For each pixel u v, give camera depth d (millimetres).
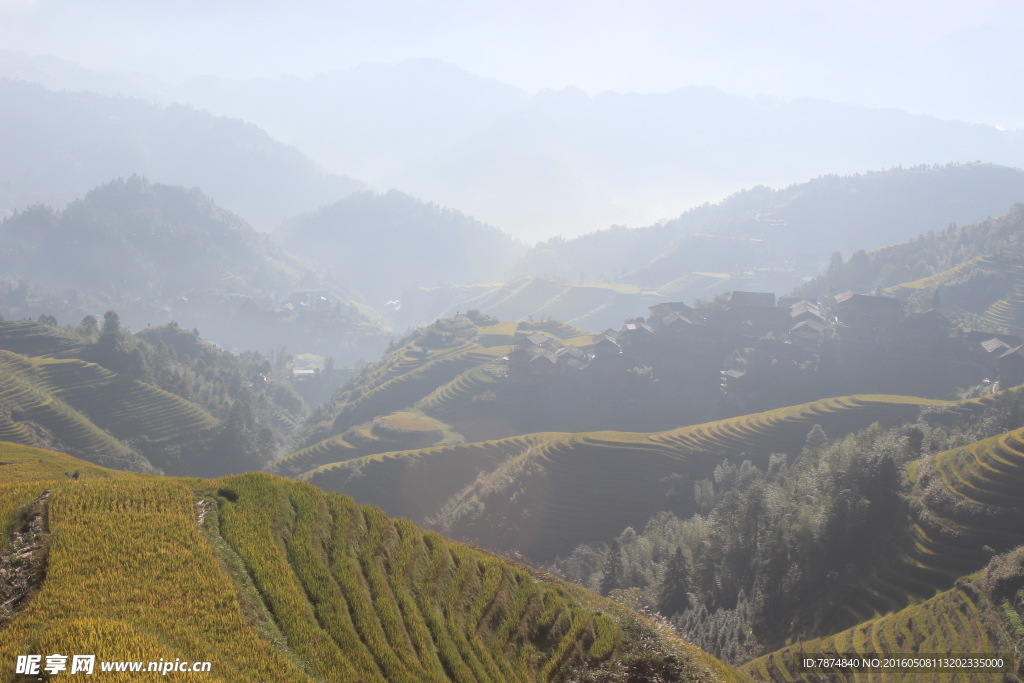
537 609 34625
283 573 28016
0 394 131750
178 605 24016
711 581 75250
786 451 108125
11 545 26984
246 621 24281
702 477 105438
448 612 31469
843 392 135500
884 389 134375
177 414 157000
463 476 118375
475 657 29109
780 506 79625
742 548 76562
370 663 25078
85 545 26562
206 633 23016
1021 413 89562
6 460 57438
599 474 106125
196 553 27328
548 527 96188
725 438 112812
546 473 105000
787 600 69188
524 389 153250
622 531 95125
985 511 65812
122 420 150625
